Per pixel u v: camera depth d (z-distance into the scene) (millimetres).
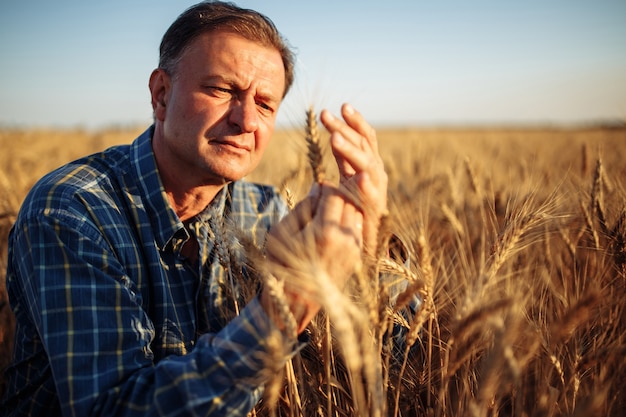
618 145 5945
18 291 1901
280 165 5934
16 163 6570
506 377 1306
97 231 1714
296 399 1736
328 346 1590
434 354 1976
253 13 1925
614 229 2193
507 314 1687
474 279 1719
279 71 1951
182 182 1998
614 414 1798
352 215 1388
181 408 1345
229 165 1864
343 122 1446
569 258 2605
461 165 5340
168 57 1931
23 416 1829
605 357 1582
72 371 1466
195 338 1921
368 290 1364
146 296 1843
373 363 1244
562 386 1678
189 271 1975
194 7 1930
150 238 1884
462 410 1639
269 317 1372
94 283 1569
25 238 1655
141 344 1564
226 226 1858
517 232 1843
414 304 1969
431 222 3760
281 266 1354
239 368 1354
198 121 1822
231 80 1801
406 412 1850
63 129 25656
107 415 1400
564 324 1490
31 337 1853
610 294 2098
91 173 1917
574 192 2723
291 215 1442
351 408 1801
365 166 1414
